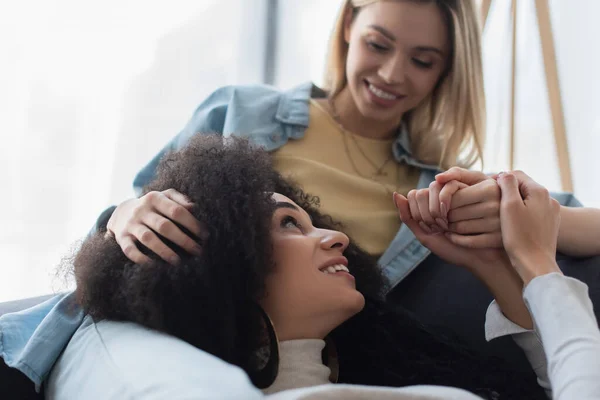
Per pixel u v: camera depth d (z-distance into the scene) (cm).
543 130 178
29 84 136
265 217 73
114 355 65
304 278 73
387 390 53
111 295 73
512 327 83
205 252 70
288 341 73
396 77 114
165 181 79
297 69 175
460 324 101
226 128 121
